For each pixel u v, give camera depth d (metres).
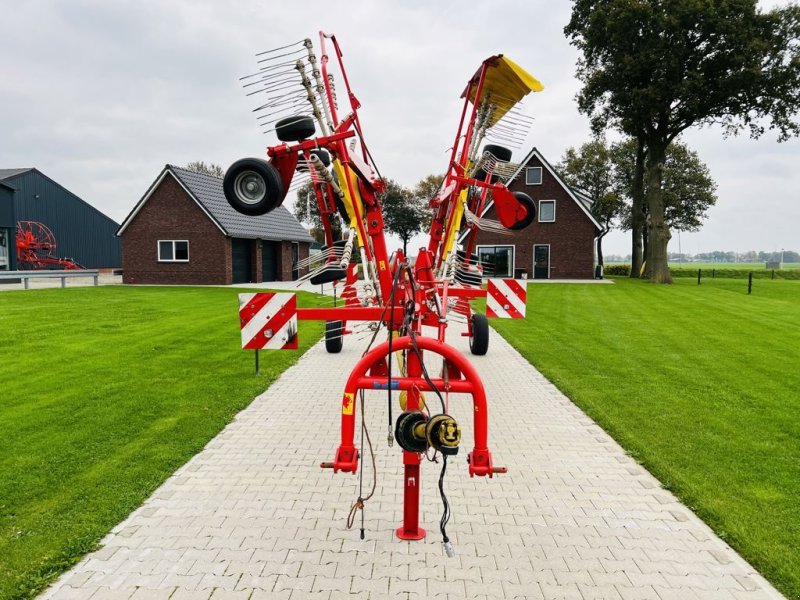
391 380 3.01
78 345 9.21
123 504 3.73
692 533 3.50
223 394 6.38
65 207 37.28
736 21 23.41
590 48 26.36
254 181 4.06
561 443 5.06
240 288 22.33
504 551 3.27
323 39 4.90
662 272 28.12
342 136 4.31
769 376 7.53
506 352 9.22
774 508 3.77
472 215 6.12
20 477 4.13
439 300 4.89
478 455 2.99
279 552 3.22
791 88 24.23
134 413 5.66
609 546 3.34
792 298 19.20
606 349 9.48
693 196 41.53
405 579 2.98
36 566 3.02
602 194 44.06
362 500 3.35
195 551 3.22
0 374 7.23
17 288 21.58
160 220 24.92
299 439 5.07
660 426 5.43
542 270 31.30
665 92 24.73
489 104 5.79
